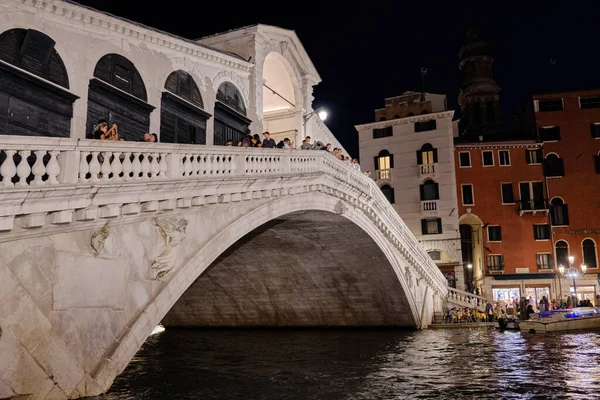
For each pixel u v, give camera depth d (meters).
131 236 9.16
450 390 10.88
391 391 10.88
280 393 10.71
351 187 17.59
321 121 24.98
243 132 17.62
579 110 33.75
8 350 7.26
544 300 26.69
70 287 8.09
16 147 7.34
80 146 8.16
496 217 33.03
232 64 17.08
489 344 18.55
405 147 34.47
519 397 10.13
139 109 13.06
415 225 33.44
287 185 13.61
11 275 7.39
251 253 21.69
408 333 23.41
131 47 12.95
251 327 27.56
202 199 10.55
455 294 29.38
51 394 7.71
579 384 11.22
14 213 7.25
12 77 9.95
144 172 9.27
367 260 22.08
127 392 10.70
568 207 32.88
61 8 10.95
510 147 33.62
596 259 32.19
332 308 25.64
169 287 9.66
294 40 20.78
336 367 14.12
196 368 14.08
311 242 20.62
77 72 11.30
